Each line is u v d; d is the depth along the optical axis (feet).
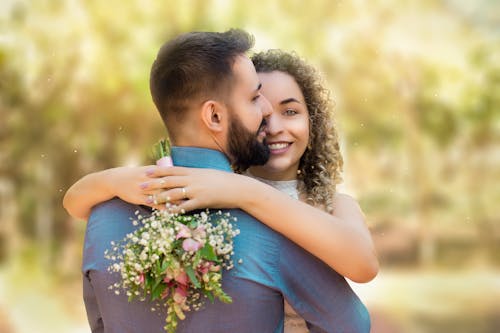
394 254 43.96
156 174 5.93
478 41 40.14
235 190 5.82
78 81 32.65
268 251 5.82
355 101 38.93
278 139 7.32
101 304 6.15
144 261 5.61
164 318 5.88
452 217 45.60
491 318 28.96
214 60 5.94
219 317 5.78
